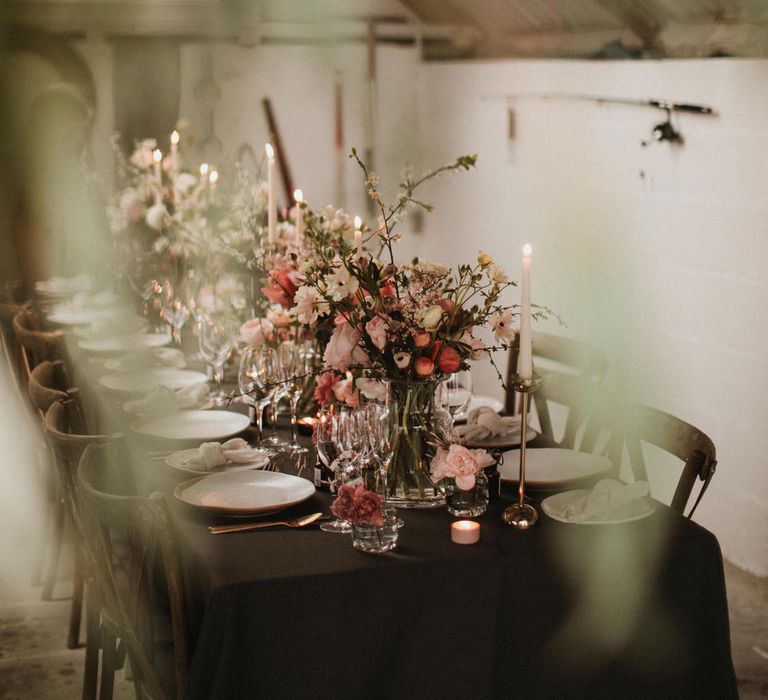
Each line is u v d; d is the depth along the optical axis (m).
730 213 3.36
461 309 2.07
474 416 2.62
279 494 2.13
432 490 2.10
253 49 5.88
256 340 2.62
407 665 1.83
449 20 5.53
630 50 3.93
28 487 4.19
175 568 1.85
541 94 4.56
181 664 1.89
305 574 1.76
